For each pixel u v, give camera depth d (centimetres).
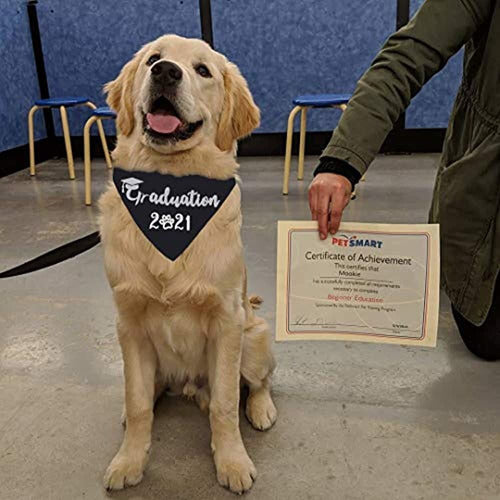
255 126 138
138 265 118
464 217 146
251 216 301
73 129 490
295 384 151
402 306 123
